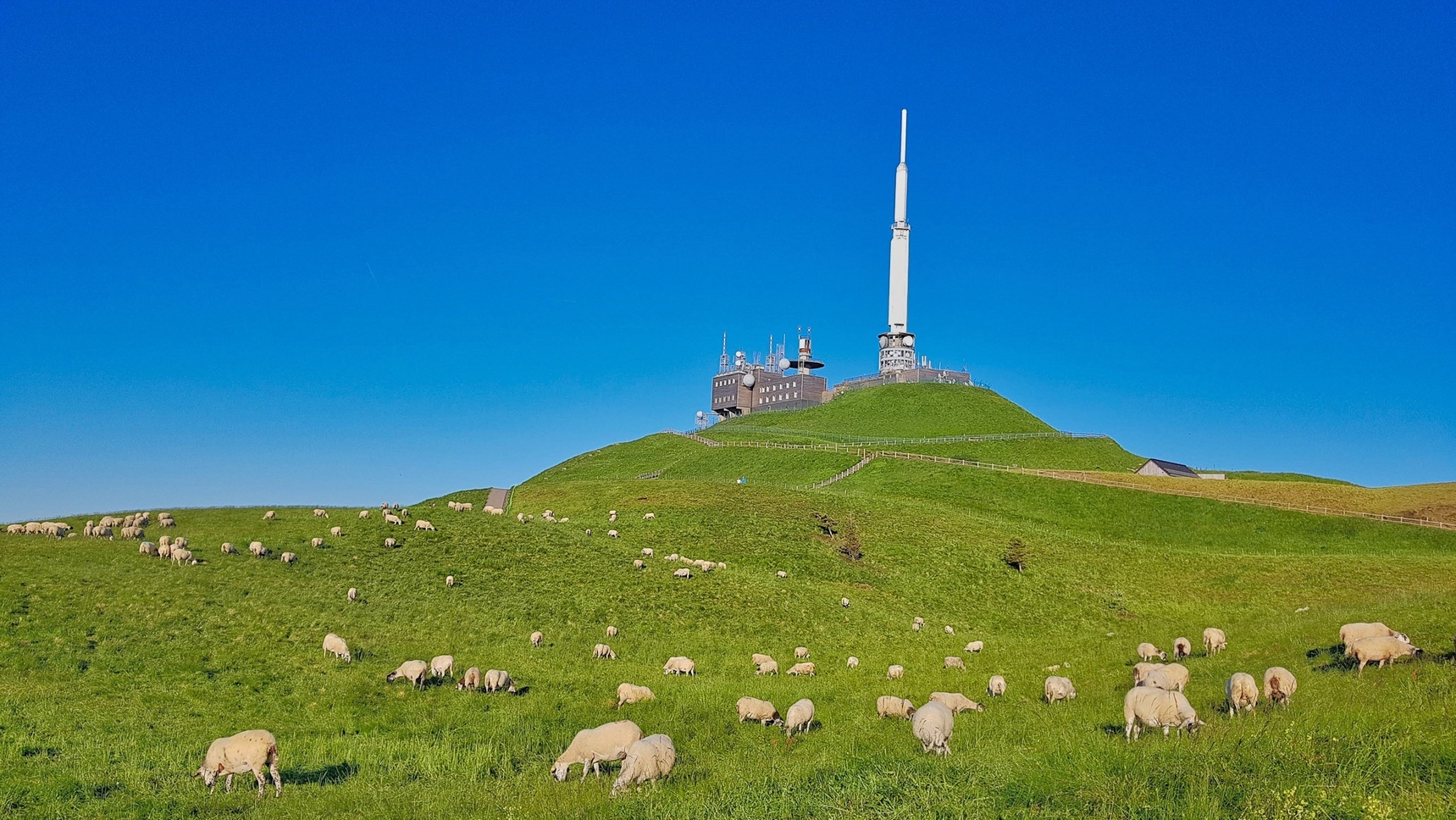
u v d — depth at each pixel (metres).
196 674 29.30
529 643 38.88
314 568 44.72
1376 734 16.11
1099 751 16.92
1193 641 38.22
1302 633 33.38
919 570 63.00
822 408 184.38
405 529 54.41
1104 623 54.06
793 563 61.59
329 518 56.03
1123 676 29.91
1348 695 20.88
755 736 23.64
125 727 23.41
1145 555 69.62
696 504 80.31
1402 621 32.47
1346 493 90.19
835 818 14.38
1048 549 70.12
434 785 19.12
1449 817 12.35
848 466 114.12
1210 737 16.98
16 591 34.75
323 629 36.19
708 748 22.47
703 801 15.83
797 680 33.25
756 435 148.38
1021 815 13.95
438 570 47.62
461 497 95.38
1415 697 19.67
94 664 29.20
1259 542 78.88
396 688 29.59
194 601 36.88
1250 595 58.91
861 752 19.48
